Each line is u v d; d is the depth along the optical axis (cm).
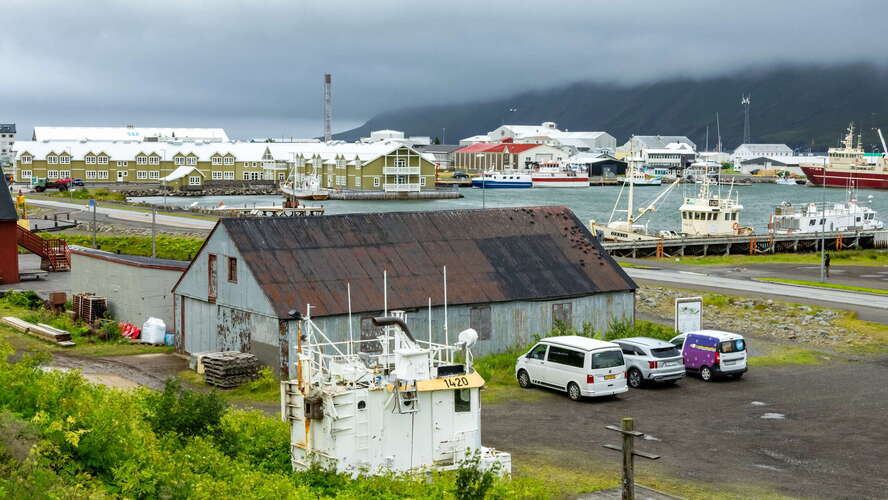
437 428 2159
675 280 6844
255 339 3769
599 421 3134
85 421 2056
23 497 1608
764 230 14088
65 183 19462
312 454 2153
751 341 4897
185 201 19550
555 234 4728
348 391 2106
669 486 2448
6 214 6191
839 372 4088
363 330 3797
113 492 1895
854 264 8900
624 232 10794
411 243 4272
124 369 3781
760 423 3152
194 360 3806
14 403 2153
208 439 2284
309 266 3900
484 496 1928
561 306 4362
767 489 2439
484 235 4516
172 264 4847
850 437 2983
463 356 4022
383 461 2120
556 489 2361
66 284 6225
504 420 3123
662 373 3666
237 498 1927
